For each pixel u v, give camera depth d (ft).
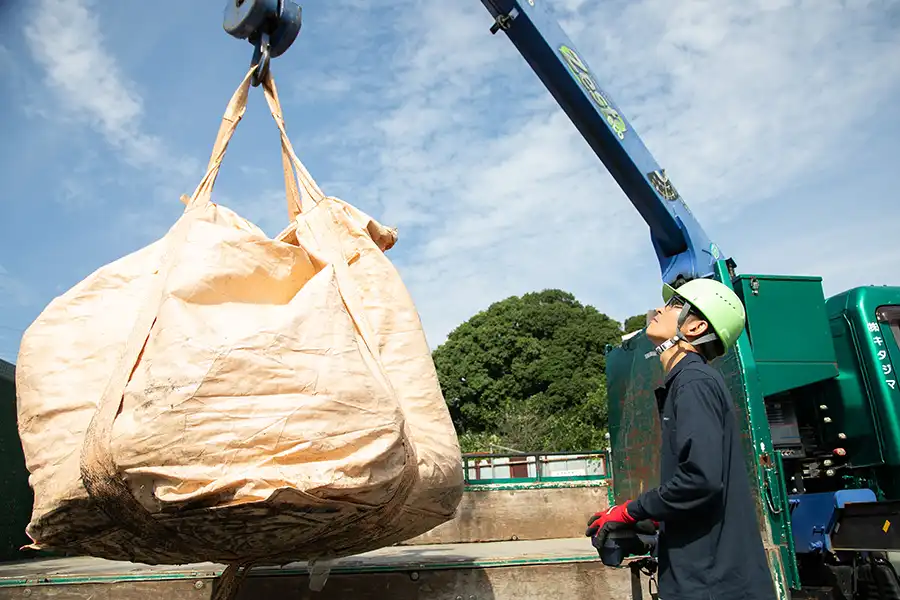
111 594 11.60
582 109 14.90
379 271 9.39
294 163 10.09
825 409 14.06
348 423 6.64
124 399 6.45
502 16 14.44
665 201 15.05
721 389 7.92
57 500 7.18
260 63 10.51
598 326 94.73
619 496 16.85
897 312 13.60
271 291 7.71
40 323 8.07
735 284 13.73
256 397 6.44
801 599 12.80
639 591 9.37
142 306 7.47
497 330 94.22
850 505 11.98
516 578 12.20
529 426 82.94
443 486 8.53
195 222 7.82
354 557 13.37
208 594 11.60
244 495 6.20
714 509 7.52
